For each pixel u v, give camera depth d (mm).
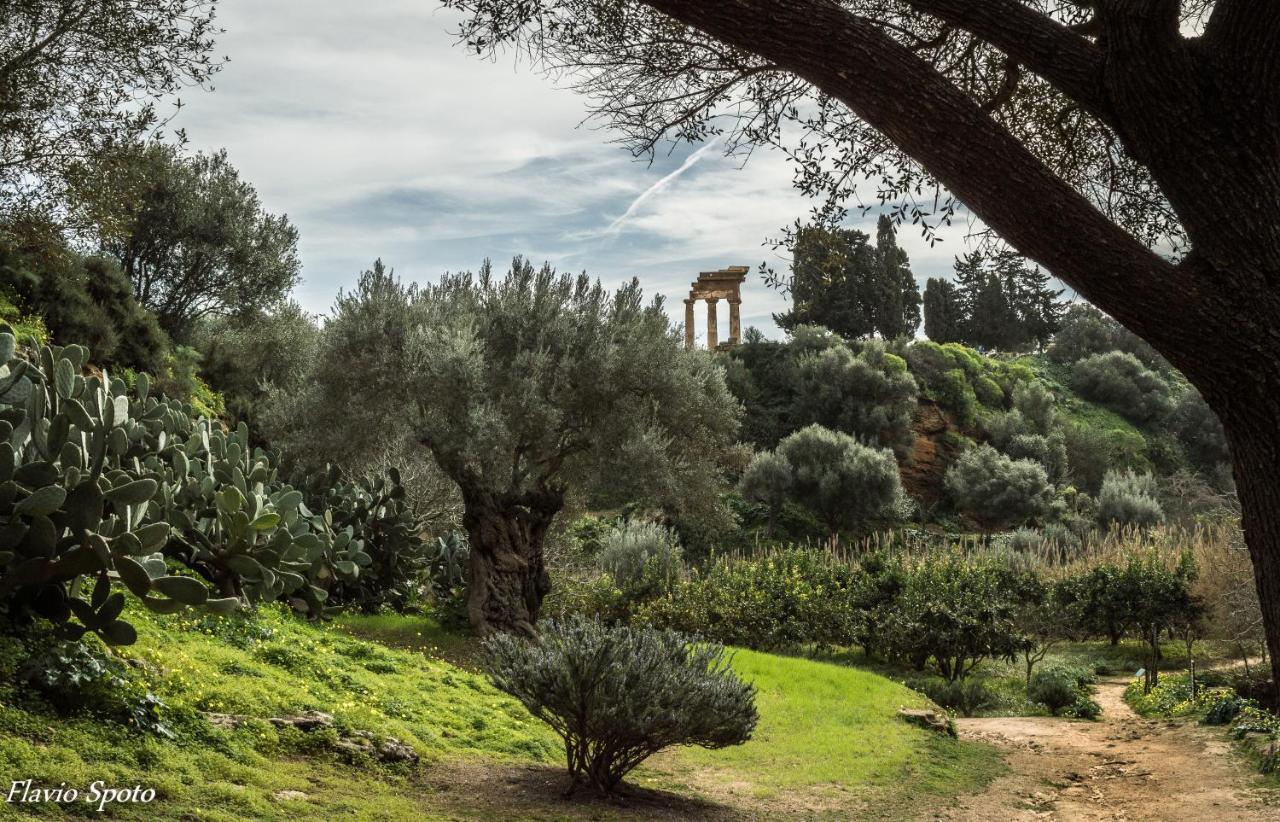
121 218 14906
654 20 5590
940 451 54719
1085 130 5723
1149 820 7898
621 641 7477
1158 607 21016
